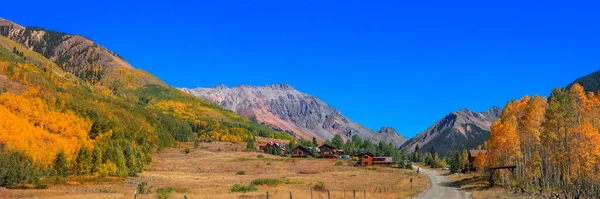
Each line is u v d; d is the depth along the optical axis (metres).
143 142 165.12
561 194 51.88
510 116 74.75
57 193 50.50
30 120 101.12
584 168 52.62
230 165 135.25
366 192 54.22
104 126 120.81
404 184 75.62
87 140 109.44
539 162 62.31
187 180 80.12
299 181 78.19
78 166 81.69
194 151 191.12
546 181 65.81
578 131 54.09
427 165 191.50
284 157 177.50
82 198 42.88
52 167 78.75
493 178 73.69
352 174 105.00
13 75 197.88
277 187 65.12
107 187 62.88
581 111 61.94
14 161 59.41
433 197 53.66
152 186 62.50
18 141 80.31
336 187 66.12
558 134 57.97
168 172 105.44
